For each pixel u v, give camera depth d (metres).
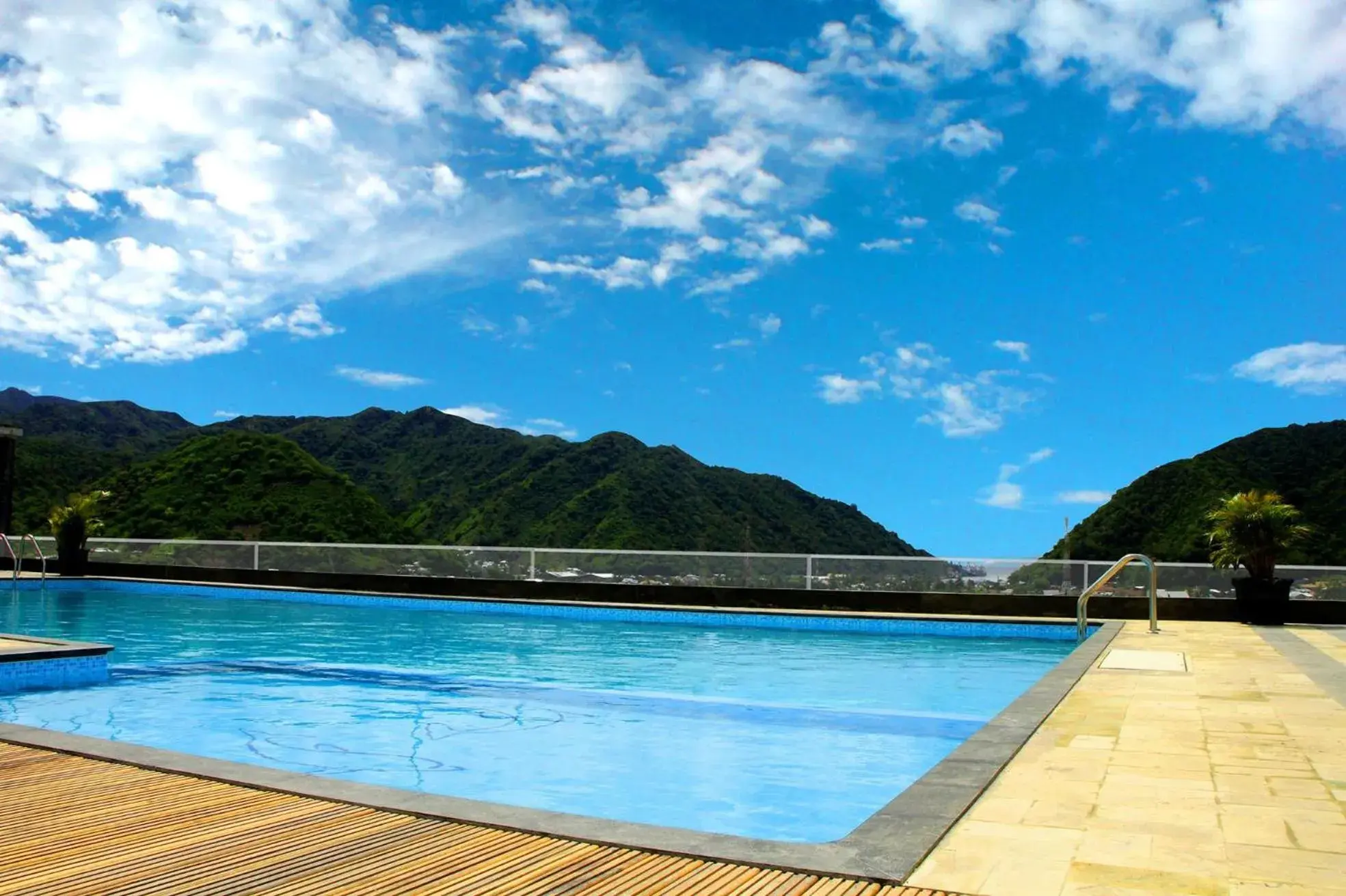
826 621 14.20
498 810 3.57
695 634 13.52
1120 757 4.50
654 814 4.90
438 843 3.21
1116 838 3.26
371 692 8.71
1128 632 11.30
